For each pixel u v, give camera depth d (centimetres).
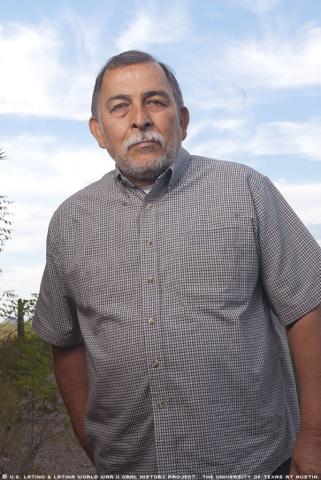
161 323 262
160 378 261
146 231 272
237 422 258
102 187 288
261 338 267
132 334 265
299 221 280
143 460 268
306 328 272
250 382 260
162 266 266
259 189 275
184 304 261
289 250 273
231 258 264
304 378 271
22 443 608
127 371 266
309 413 268
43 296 309
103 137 291
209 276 262
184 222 269
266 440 262
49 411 634
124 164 277
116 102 281
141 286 267
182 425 258
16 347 623
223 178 275
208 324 259
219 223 267
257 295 273
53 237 293
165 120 278
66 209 290
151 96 279
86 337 281
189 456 257
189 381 257
